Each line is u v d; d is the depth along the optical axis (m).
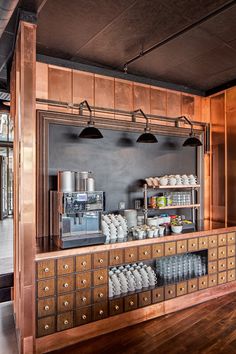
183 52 3.25
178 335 2.82
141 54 3.23
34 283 2.52
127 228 3.46
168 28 2.74
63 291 2.66
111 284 3.02
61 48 3.12
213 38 2.94
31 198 2.52
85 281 2.77
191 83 4.27
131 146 3.85
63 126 3.35
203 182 4.52
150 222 3.63
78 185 3.00
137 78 3.91
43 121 3.18
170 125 4.24
